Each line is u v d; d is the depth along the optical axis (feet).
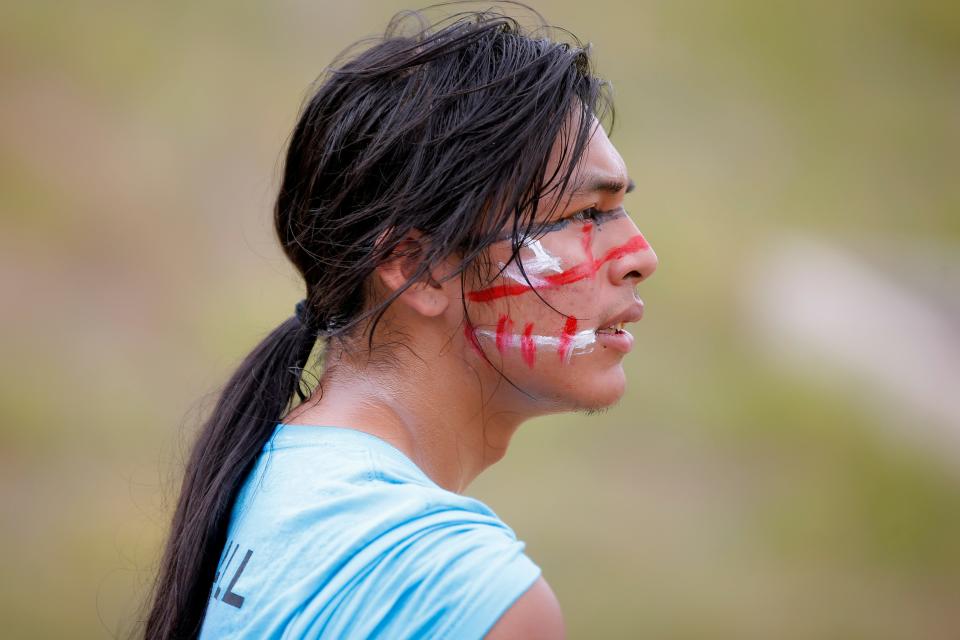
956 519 73.10
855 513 73.56
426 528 16.37
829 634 63.52
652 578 66.18
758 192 109.29
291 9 115.75
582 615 62.75
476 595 15.61
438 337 19.99
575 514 70.38
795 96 123.03
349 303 20.12
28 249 86.28
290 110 104.01
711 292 94.43
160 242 89.76
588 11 127.85
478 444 21.30
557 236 19.83
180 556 19.29
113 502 66.28
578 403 20.51
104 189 92.89
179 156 97.40
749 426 80.64
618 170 20.21
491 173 18.86
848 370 87.61
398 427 19.63
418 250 19.24
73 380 76.02
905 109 123.54
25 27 105.60
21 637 56.34
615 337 20.66
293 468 18.44
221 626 17.34
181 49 108.37
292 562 16.89
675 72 122.11
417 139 19.06
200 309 84.23
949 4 136.46
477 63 19.40
